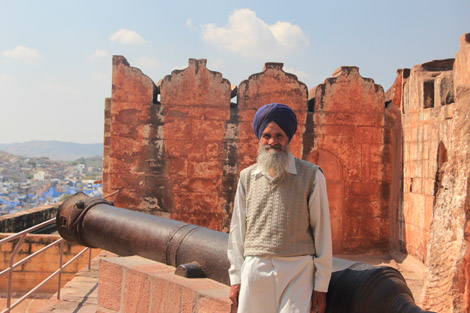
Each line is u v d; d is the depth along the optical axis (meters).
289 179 2.37
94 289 6.25
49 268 9.59
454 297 4.90
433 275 5.34
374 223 11.16
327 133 11.12
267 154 2.39
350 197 11.14
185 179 11.05
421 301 5.36
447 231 5.31
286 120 2.40
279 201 2.35
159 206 11.01
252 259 2.36
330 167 11.32
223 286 3.63
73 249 9.66
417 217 9.71
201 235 4.05
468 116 5.26
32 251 9.56
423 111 9.45
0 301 8.58
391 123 11.20
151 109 11.02
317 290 2.28
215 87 11.11
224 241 3.88
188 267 3.83
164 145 11.04
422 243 9.41
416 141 9.84
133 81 11.01
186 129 11.06
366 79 11.18
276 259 2.31
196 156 11.07
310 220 2.38
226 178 11.11
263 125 2.42
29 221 11.64
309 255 2.35
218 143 11.10
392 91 11.36
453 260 5.10
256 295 2.30
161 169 11.03
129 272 4.13
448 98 8.58
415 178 9.86
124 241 4.59
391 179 11.22
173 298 3.68
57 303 5.64
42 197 67.19
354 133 11.16
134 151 11.01
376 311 2.53
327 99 11.14
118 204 10.95
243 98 11.12
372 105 11.18
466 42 7.94
